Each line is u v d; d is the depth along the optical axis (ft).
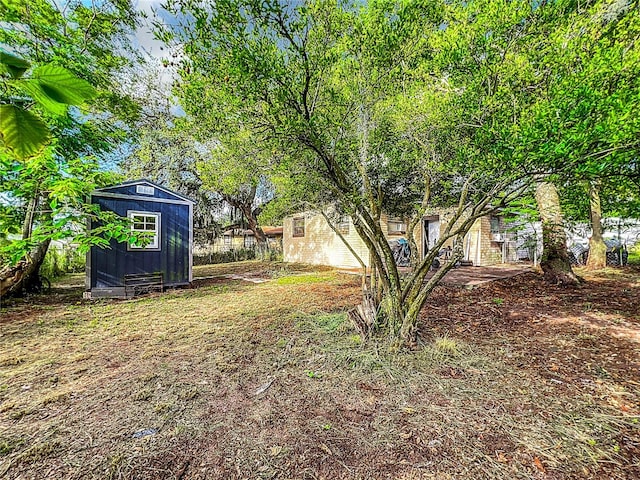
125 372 9.08
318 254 42.24
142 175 34.14
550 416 6.79
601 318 13.64
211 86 7.85
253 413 7.01
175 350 10.79
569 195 25.96
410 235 12.79
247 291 22.31
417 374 8.76
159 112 31.40
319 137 8.92
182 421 6.72
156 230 23.26
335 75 9.41
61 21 18.57
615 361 9.46
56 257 31.71
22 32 16.70
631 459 5.54
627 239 39.24
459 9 8.93
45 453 5.74
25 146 2.18
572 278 21.07
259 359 9.93
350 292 20.74
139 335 12.44
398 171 13.21
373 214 11.66
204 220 47.19
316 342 11.25
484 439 6.10
